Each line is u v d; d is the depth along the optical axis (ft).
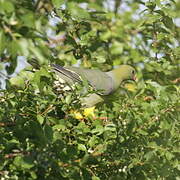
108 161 38.88
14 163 33.53
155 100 41.11
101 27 50.42
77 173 35.42
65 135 38.68
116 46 50.98
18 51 28.68
